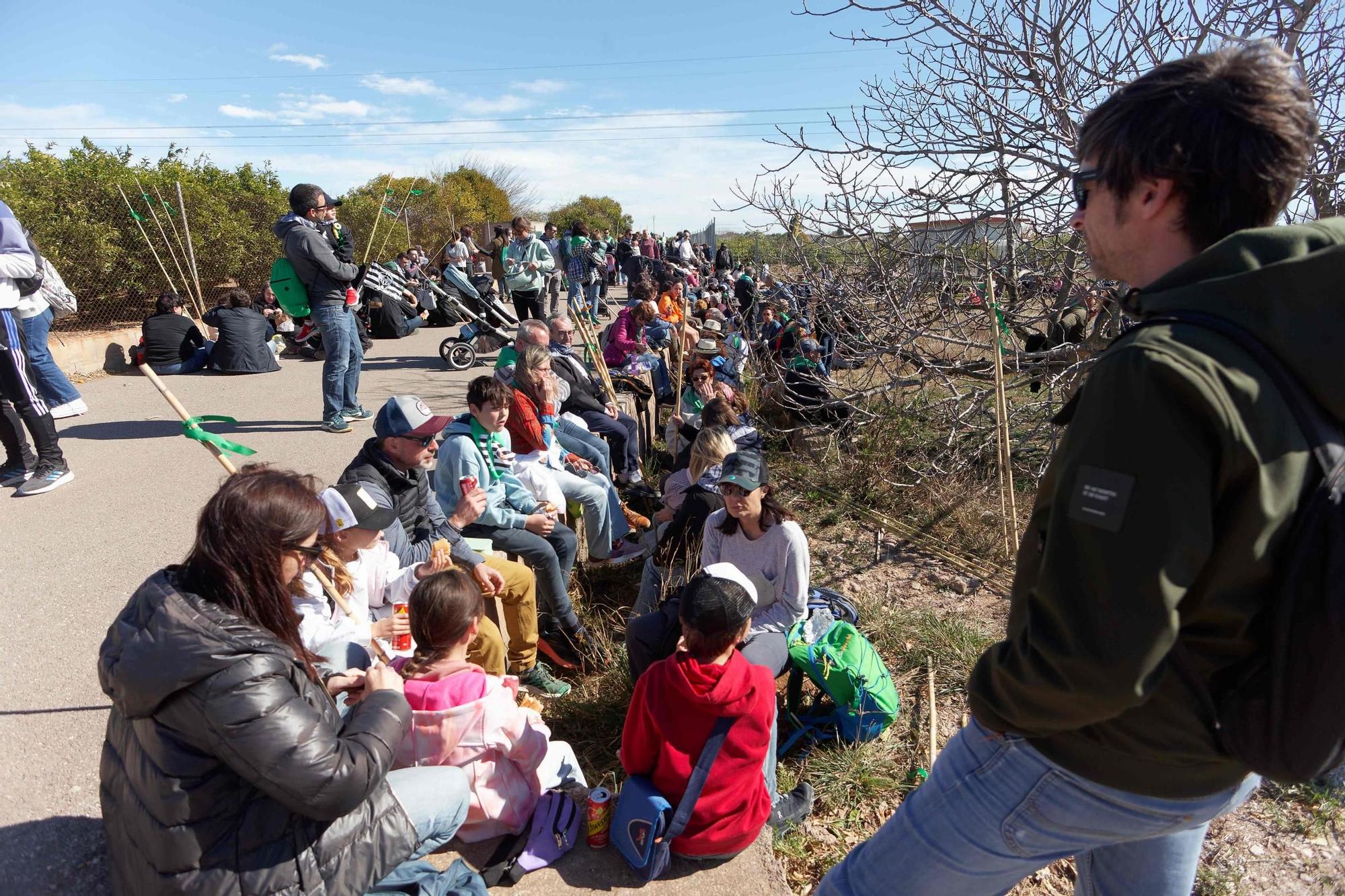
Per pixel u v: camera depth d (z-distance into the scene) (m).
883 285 6.66
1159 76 1.11
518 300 10.13
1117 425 1.00
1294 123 1.04
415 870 2.16
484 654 3.24
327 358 6.33
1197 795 1.21
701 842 2.39
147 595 1.68
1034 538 1.22
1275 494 0.96
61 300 6.77
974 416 6.63
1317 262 0.97
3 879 2.25
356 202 17.53
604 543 4.79
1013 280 6.25
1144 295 1.13
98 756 2.77
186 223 10.34
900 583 4.91
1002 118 5.50
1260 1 4.61
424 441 3.30
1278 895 2.71
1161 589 0.96
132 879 1.71
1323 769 1.04
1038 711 1.16
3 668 3.27
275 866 1.72
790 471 6.81
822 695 3.50
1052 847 1.33
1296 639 1.00
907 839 1.47
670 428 6.43
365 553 3.07
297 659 1.80
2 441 5.17
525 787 2.54
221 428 6.49
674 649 3.24
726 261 19.42
